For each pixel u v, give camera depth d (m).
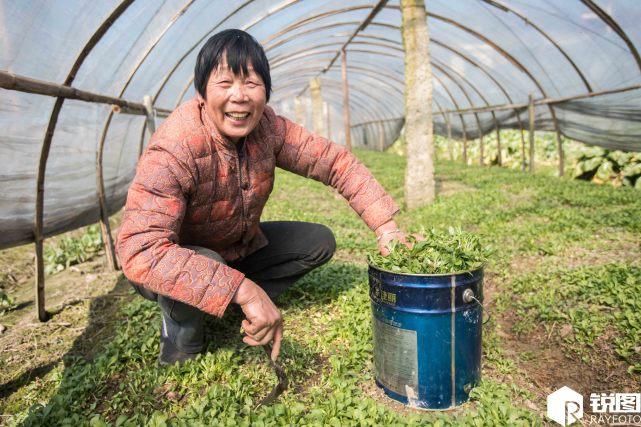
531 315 3.67
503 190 9.34
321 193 11.02
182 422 2.17
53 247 6.65
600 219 6.15
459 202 7.79
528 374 2.94
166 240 2.01
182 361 2.90
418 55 7.54
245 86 2.07
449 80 14.21
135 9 4.21
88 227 7.65
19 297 4.95
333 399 2.32
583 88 9.10
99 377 2.81
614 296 3.66
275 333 2.05
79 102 4.17
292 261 3.34
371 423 2.17
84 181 4.88
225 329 3.33
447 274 2.18
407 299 2.24
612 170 9.88
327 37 11.73
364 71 17.62
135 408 2.53
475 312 2.33
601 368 2.97
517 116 12.49
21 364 3.36
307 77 20.16
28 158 3.61
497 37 9.39
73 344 3.61
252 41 2.09
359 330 3.13
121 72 4.99
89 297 4.57
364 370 2.79
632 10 6.22
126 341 3.23
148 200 2.07
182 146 2.19
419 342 2.28
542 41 8.63
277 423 2.22
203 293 1.93
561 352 3.21
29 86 3.00
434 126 18.30
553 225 5.95
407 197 8.07
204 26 6.30
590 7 6.58
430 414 2.33
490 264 4.71
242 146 2.44
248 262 3.27
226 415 2.29
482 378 2.62
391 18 10.16
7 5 2.69
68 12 3.19
